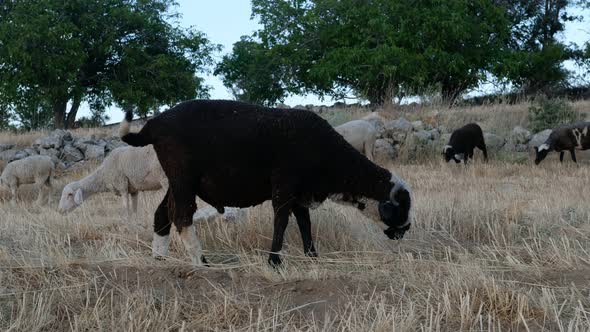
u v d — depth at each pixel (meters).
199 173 6.55
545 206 9.19
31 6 30.12
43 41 29.69
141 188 10.71
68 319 5.29
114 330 5.05
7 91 30.22
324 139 6.58
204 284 5.97
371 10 29.36
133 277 6.07
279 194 6.52
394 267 6.46
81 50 30.53
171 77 33.19
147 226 8.28
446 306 5.21
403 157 18.92
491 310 5.25
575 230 7.75
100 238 7.90
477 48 31.00
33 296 5.60
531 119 21.52
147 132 6.62
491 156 19.14
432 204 9.34
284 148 6.47
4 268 6.13
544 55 34.19
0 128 34.00
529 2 38.97
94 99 34.84
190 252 6.60
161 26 33.56
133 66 32.38
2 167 18.44
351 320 5.14
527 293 5.50
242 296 5.68
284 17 33.12
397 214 6.84
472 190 12.12
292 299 5.65
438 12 28.88
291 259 6.75
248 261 6.47
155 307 5.50
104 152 19.23
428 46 29.05
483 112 22.78
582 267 6.46
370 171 6.75
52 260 6.39
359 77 28.92
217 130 6.45
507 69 30.98
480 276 5.75
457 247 7.63
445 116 21.98
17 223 8.42
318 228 7.76
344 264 6.66
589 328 4.79
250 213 8.08
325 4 31.23
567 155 19.66
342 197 6.79
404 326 4.91
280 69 33.28
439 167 17.30
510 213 8.71
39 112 33.50
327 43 32.06
